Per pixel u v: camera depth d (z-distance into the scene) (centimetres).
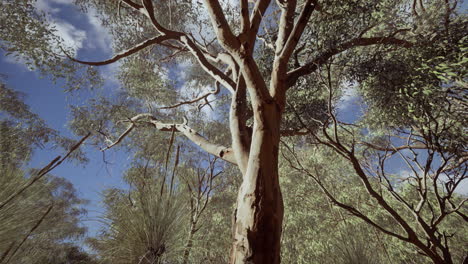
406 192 640
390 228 630
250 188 296
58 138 716
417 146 421
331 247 316
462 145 306
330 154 677
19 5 568
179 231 237
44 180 160
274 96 348
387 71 390
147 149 576
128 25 783
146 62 855
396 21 414
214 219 593
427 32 396
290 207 766
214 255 289
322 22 401
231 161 429
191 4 746
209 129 823
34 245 162
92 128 742
